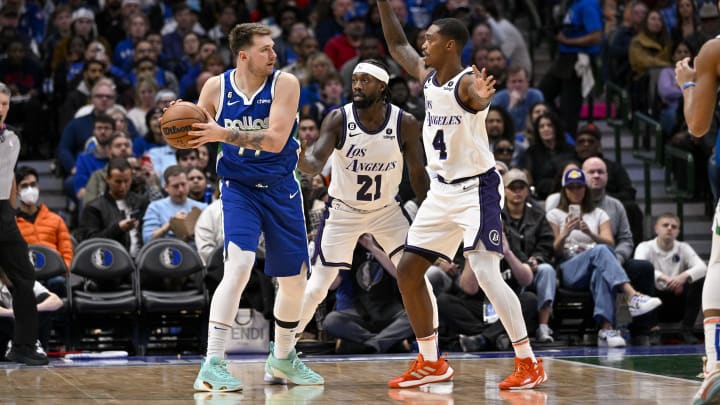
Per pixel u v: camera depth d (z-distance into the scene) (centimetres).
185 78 2723
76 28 2825
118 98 2627
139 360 1605
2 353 1694
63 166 2380
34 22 3056
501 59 2648
